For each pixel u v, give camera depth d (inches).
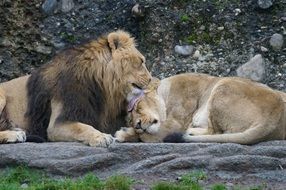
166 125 527.5
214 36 669.9
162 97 541.3
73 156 464.1
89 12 695.1
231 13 681.6
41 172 455.2
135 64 513.0
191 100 539.5
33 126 522.3
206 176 442.0
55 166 454.3
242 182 441.4
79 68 514.3
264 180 445.1
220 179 445.4
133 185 423.5
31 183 436.8
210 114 510.6
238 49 660.7
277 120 492.4
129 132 506.9
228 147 466.9
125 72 510.9
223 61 653.3
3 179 441.7
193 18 679.7
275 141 491.5
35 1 692.1
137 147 466.9
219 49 662.5
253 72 641.6
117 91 513.0
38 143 489.4
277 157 466.0
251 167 453.4
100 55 518.0
